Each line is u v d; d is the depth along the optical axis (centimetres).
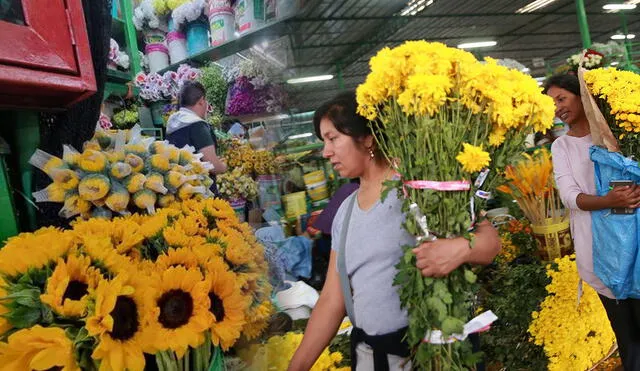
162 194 115
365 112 99
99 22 109
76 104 110
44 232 89
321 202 361
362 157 116
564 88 205
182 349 73
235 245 99
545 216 254
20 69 77
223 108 276
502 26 1524
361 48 1405
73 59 87
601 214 183
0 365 62
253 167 257
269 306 107
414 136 96
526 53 1931
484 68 91
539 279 217
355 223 116
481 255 96
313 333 124
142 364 68
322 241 264
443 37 1520
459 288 95
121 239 92
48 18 82
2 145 99
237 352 99
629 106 171
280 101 260
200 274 77
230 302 82
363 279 111
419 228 96
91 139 118
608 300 190
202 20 282
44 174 107
